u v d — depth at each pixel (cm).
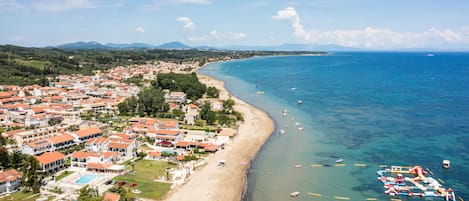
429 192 11481
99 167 12988
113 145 14688
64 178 12312
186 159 14312
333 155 15175
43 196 10981
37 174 11719
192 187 11888
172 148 15912
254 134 18388
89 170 13125
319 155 15200
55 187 11550
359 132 18700
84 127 18425
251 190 11862
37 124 19262
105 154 13862
